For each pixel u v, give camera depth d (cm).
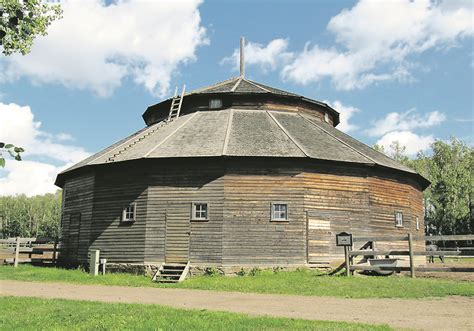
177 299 1457
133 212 2375
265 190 2267
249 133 2500
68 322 1005
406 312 1165
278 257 2198
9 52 2112
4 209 12538
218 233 2212
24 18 600
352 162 2392
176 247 2244
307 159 2291
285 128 2600
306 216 2264
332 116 3288
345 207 2372
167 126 2797
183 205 2284
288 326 947
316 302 1365
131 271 2294
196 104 2925
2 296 1446
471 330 939
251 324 970
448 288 1554
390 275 2038
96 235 2495
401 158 6594
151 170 2373
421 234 2977
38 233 12106
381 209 2541
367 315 1124
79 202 2761
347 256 1988
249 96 2867
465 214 5969
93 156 2970
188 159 2295
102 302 1327
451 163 6356
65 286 1831
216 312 1132
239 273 2156
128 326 957
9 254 4094
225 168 2286
